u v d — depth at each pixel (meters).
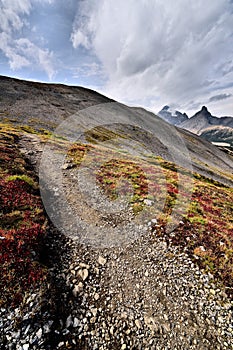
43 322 6.01
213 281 8.67
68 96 110.50
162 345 6.27
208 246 10.81
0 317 5.62
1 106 64.38
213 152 134.62
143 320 6.95
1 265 6.89
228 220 15.32
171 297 7.88
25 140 31.12
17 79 108.94
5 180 13.05
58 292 7.29
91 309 7.08
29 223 9.70
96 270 8.77
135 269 9.07
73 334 6.18
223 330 6.81
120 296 7.74
